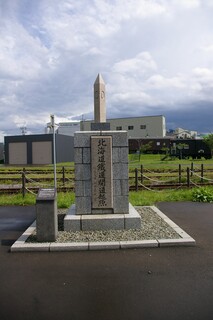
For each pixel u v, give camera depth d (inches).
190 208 361.1
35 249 210.8
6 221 305.9
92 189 264.2
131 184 591.2
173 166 1107.9
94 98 292.0
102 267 182.5
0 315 133.2
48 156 1680.6
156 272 174.7
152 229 253.0
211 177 685.3
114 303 141.7
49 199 222.2
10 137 1768.0
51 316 132.0
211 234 249.3
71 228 252.5
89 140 263.6
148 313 133.4
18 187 560.7
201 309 135.9
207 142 1902.1
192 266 182.9
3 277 170.6
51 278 168.6
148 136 2501.2
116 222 253.0
